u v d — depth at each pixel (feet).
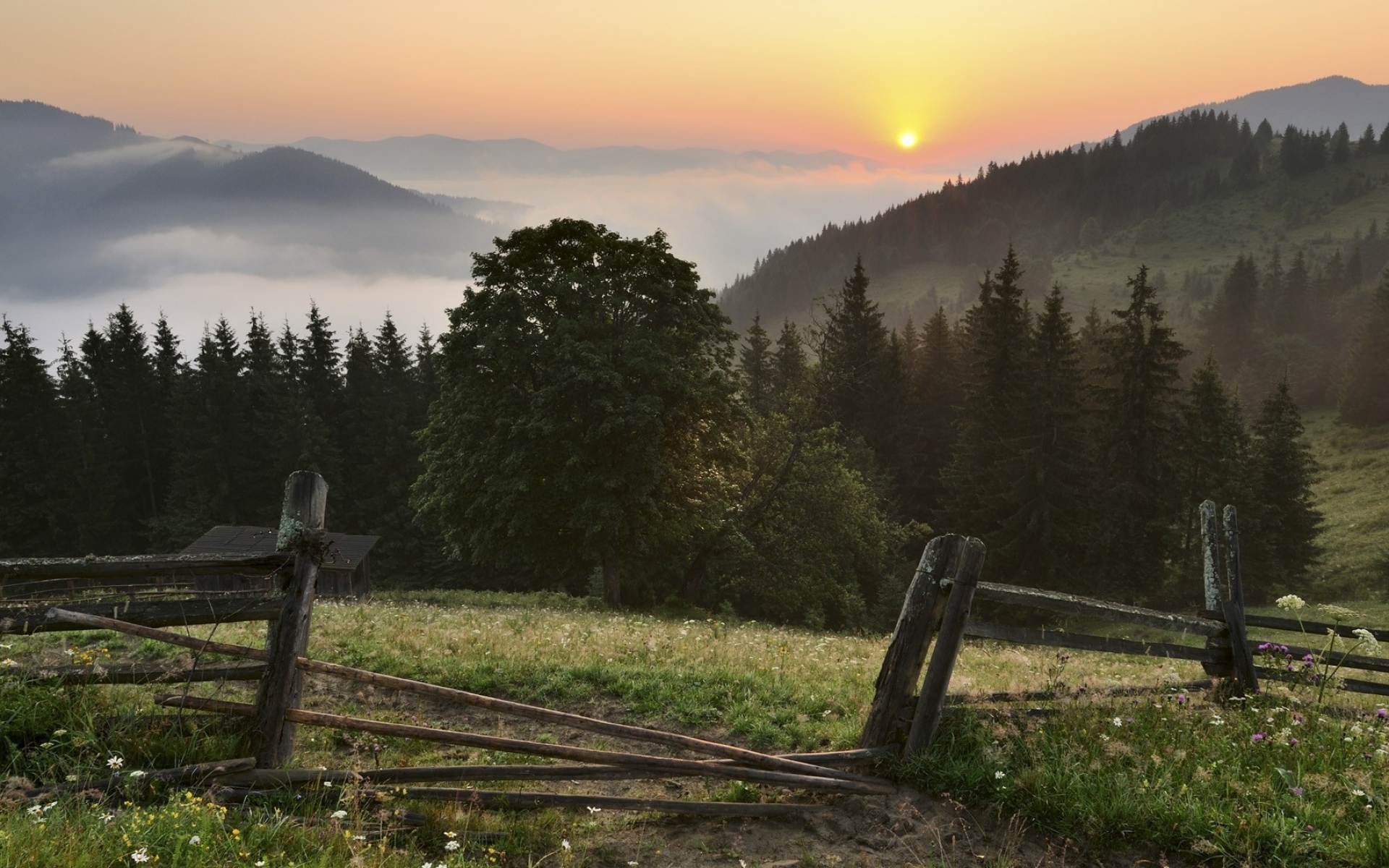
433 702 25.71
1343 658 25.54
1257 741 20.12
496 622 49.03
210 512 234.38
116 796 15.93
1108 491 161.58
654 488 105.29
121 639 28.40
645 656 32.86
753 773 18.62
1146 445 163.73
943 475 193.26
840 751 20.81
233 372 254.47
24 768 16.76
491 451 101.65
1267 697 23.95
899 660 20.18
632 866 16.19
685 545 132.77
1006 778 18.56
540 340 101.50
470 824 17.20
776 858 16.94
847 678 30.25
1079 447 158.81
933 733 20.12
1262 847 15.93
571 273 101.65
